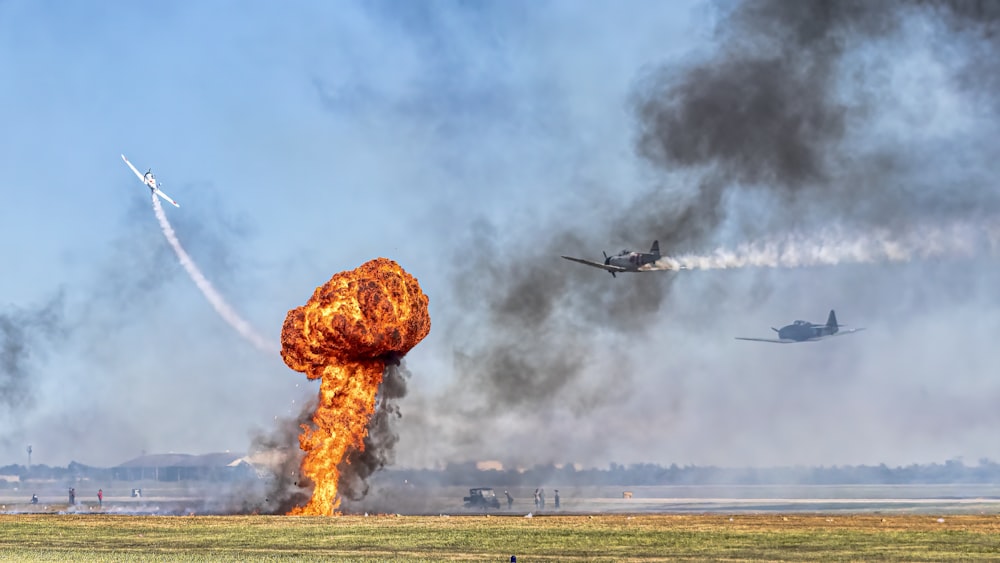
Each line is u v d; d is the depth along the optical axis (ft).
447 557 266.36
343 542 306.55
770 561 248.11
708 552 268.82
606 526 347.36
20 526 366.84
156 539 319.47
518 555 269.23
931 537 294.87
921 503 483.10
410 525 359.46
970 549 267.59
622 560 254.06
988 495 611.88
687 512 432.66
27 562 261.03
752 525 341.21
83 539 321.32
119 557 271.90
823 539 292.81
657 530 327.47
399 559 263.08
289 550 288.10
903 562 243.81
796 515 388.78
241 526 359.87
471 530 339.36
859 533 307.58
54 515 429.38
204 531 342.85
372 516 407.23
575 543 295.89
